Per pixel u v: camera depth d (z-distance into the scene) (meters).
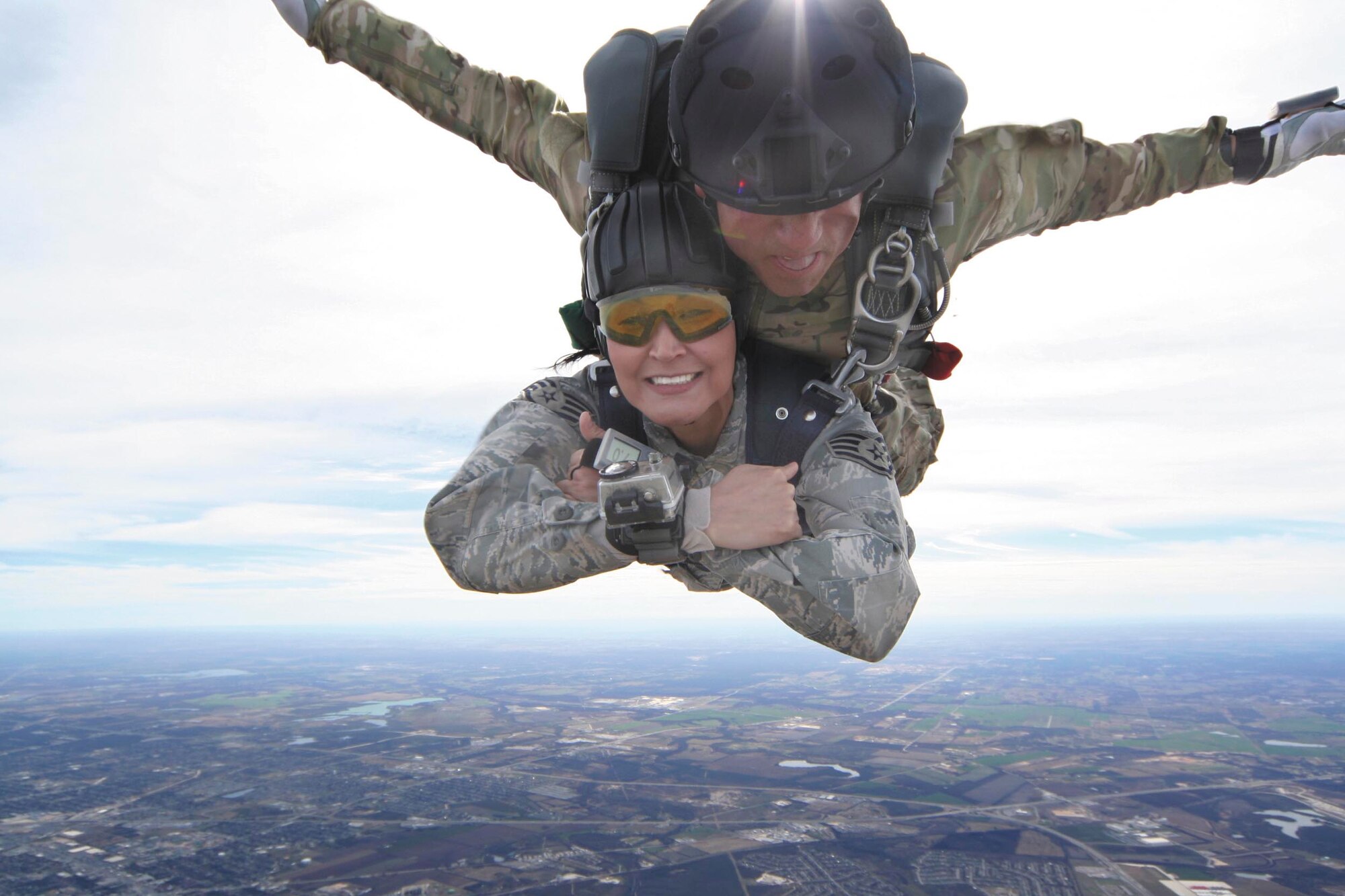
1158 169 2.23
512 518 1.98
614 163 1.72
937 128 1.79
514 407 2.34
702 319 1.63
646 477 1.73
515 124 2.19
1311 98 2.26
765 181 1.45
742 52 1.42
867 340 1.91
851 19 1.46
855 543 1.87
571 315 2.20
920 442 2.67
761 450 2.02
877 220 1.79
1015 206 2.09
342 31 2.24
